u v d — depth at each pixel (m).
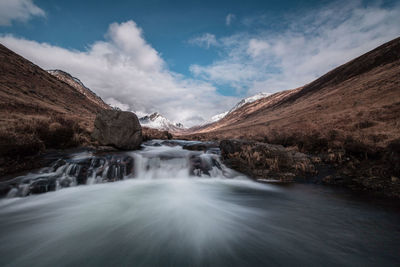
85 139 12.80
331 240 4.16
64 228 4.88
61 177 7.99
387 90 28.98
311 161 10.34
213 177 10.26
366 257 3.54
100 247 4.07
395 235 4.24
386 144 8.75
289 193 7.56
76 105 56.84
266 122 61.22
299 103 80.25
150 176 10.15
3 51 54.81
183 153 13.16
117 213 5.84
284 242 4.20
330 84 77.50
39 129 10.72
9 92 31.97
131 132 13.40
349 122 16.22
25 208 6.08
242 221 5.34
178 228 4.95
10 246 4.08
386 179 7.22
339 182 8.08
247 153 11.61
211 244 4.19
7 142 8.12
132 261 3.60
